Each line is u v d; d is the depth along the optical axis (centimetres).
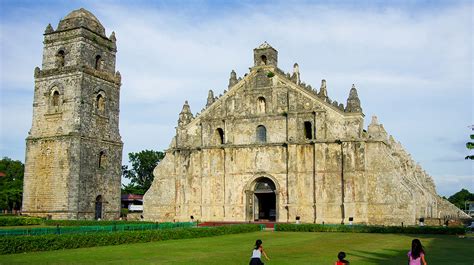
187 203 7681
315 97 7194
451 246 4219
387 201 6569
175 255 3500
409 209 6444
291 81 7400
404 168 8494
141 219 8038
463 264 3028
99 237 4162
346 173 6769
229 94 7744
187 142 7900
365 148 6781
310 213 6950
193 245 4309
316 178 6950
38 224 7188
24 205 8006
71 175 7688
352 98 6969
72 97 7969
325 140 6969
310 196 7000
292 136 7219
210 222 7156
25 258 3238
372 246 4238
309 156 7094
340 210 6781
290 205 7050
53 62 8331
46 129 8112
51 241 3781
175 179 7819
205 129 7781
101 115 8331
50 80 8225
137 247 4084
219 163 7612
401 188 6525
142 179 15962
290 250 3903
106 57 8656
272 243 4541
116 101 8712
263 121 7469
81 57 8119
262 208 7881
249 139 7512
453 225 6544
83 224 6831
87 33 8275
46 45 8450
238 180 7450
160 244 4400
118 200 8469
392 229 5909
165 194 7869
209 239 5034
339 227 6175
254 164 7406
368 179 6719
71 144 7769
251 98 7612
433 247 4131
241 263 3081
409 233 5812
